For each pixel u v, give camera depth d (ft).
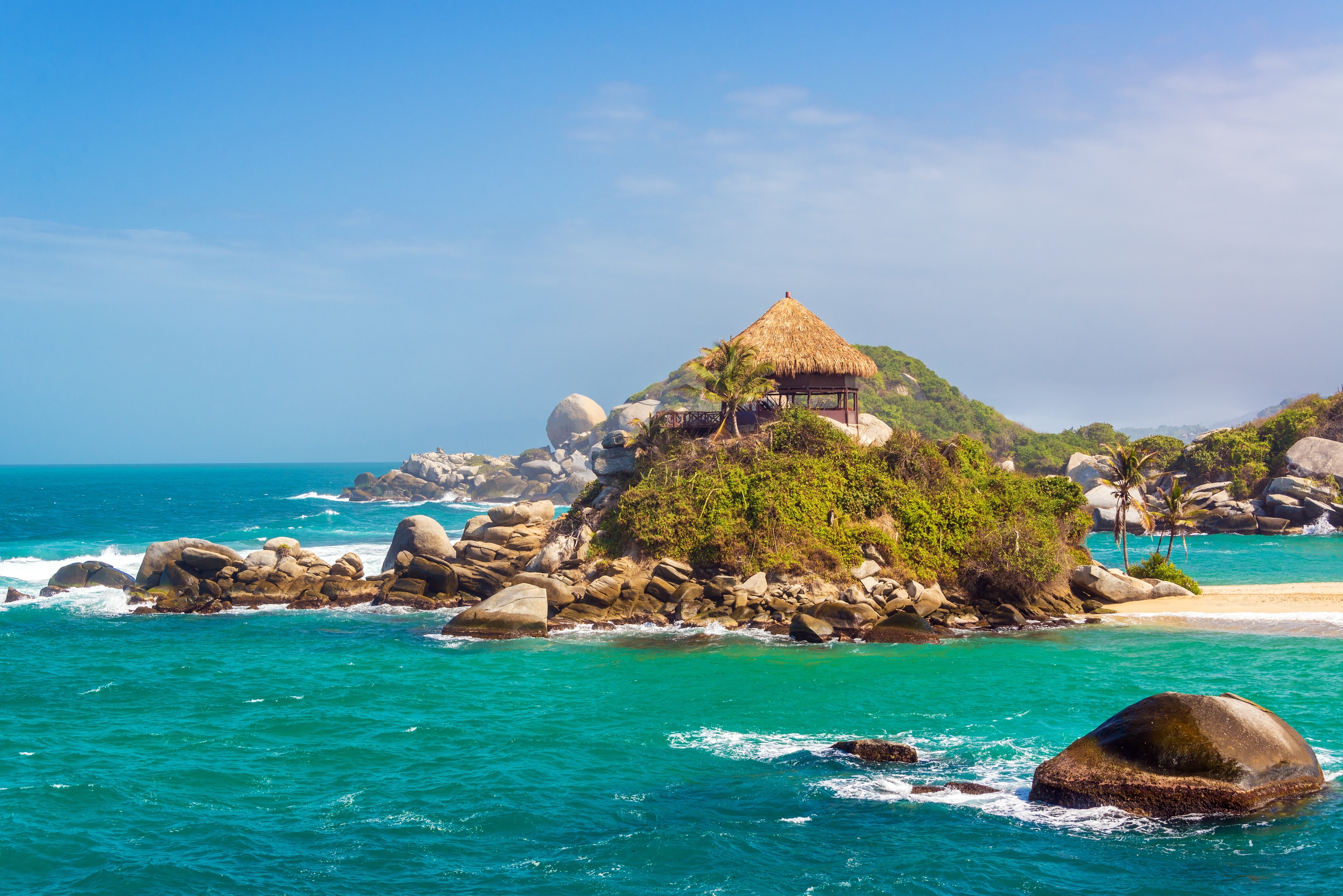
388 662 111.04
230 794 68.33
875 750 74.38
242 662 110.93
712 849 58.54
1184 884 52.44
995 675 101.50
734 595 134.72
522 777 71.31
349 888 54.03
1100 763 64.23
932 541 145.59
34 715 88.43
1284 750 62.85
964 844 58.39
